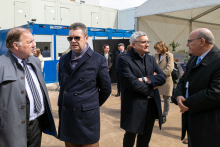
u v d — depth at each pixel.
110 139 3.27
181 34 9.37
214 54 1.89
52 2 11.87
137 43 2.32
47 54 8.12
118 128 3.74
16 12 10.71
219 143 1.79
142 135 2.41
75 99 1.87
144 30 7.68
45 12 11.67
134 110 2.27
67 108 1.90
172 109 4.93
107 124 3.95
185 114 2.12
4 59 1.69
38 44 7.74
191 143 1.97
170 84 3.91
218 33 11.16
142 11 7.02
